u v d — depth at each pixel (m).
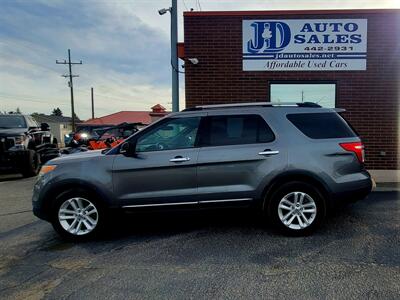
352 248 4.54
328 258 4.25
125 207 5.09
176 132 5.19
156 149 5.12
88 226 5.12
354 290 3.46
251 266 4.09
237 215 6.20
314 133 5.14
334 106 9.29
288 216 5.05
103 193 5.05
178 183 5.05
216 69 9.35
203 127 5.17
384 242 4.72
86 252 4.71
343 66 9.14
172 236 5.23
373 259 4.18
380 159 9.25
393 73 9.09
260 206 5.11
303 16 9.09
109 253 4.65
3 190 9.71
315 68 9.20
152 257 4.46
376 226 5.38
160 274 3.95
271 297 3.38
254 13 9.16
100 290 3.61
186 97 9.46
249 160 5.02
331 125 5.20
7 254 4.70
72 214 5.14
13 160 11.90
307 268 3.99
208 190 5.05
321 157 5.02
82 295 3.51
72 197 5.08
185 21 9.34
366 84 9.15
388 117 9.18
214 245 4.80
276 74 9.27
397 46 9.02
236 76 9.33
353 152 5.09
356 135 5.22
